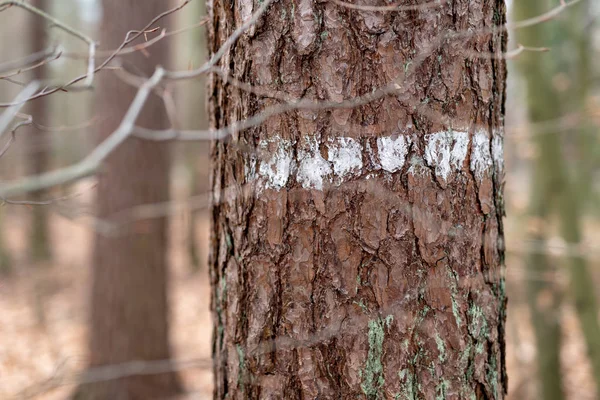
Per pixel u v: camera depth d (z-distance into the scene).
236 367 1.42
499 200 1.45
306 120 1.28
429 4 1.26
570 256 4.35
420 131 1.28
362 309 1.29
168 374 5.00
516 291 5.93
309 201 1.30
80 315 7.11
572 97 4.97
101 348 4.84
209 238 1.58
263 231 1.34
